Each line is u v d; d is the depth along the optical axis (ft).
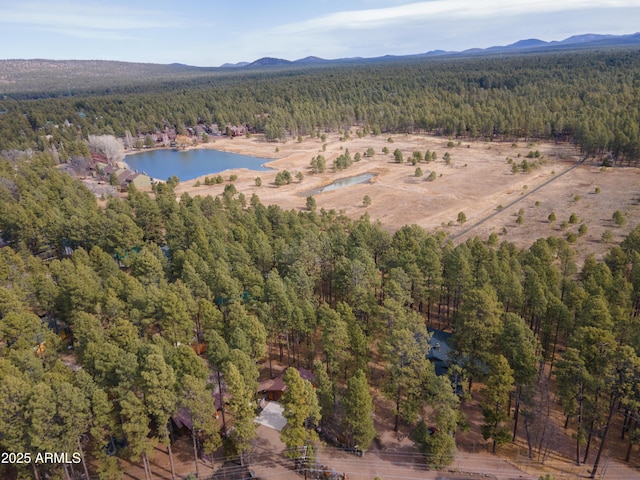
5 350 190.70
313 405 156.15
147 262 253.24
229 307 207.72
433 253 240.73
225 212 406.62
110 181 577.43
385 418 183.11
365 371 193.36
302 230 305.94
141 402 145.69
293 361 220.84
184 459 164.86
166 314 201.87
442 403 157.79
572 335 182.09
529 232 386.32
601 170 556.92
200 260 256.93
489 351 183.83
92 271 253.65
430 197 501.56
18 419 136.05
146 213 354.95
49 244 346.95
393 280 216.54
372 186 556.92
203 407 148.05
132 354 157.48
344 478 151.74
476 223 415.44
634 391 142.92
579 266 311.88
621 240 356.79
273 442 169.37
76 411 138.31
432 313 267.39
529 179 549.95
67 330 246.47
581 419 157.69
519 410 181.06
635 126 584.40
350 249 270.87
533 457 161.58
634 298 219.61
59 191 449.48
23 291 233.96
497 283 225.56
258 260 275.80
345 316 200.34
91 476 157.48
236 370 152.15
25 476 143.02
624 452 162.40
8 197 423.64
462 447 167.53
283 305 201.36
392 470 156.46
